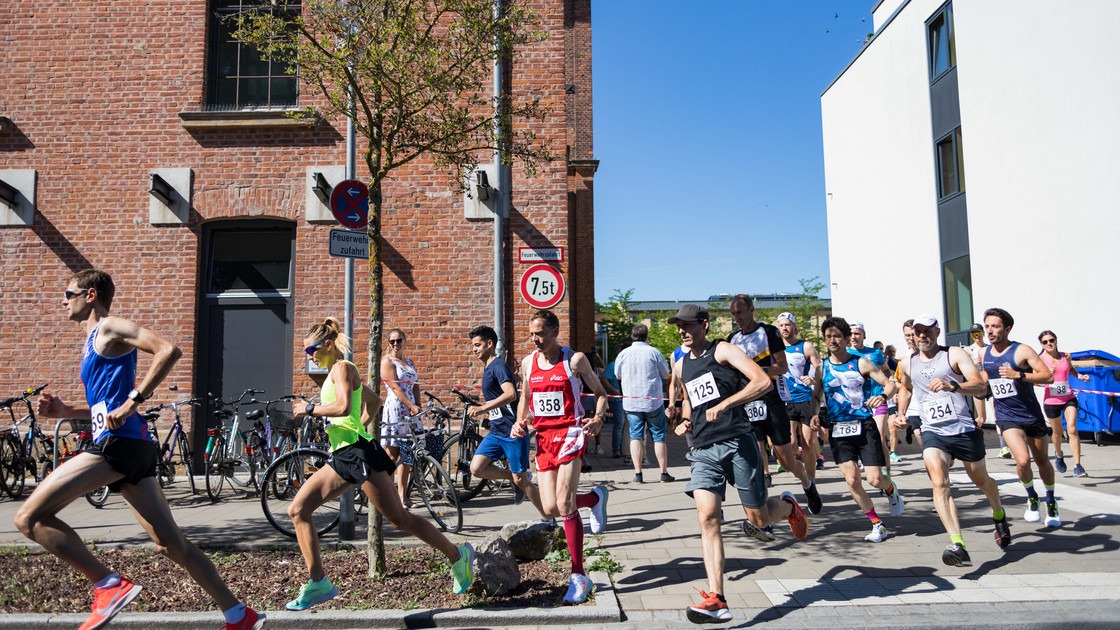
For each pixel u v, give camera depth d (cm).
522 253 880
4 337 1009
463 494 845
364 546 602
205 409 1020
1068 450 1194
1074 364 1290
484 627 433
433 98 583
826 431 739
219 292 1038
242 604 405
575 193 2227
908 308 2089
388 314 1019
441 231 1028
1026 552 561
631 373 964
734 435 458
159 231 1026
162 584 503
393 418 768
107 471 377
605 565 541
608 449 1485
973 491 835
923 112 1995
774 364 651
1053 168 1485
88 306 405
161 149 1037
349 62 557
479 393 1007
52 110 1041
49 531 365
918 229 2031
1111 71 1338
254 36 588
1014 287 1611
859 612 437
